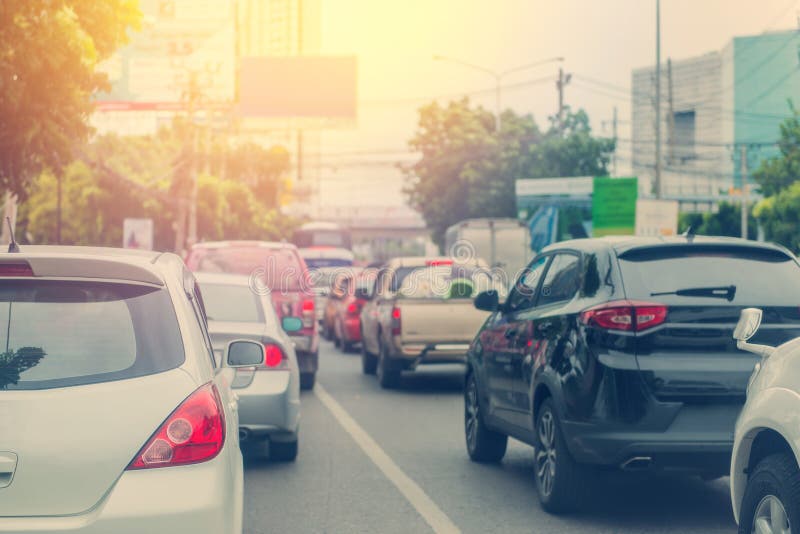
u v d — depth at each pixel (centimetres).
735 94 8669
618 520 803
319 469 1029
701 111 10381
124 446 439
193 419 452
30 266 467
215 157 7062
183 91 5488
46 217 6159
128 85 5641
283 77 5716
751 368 745
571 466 793
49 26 1483
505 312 992
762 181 5256
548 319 846
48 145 1529
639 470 761
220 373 590
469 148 7050
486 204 6950
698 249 793
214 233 6788
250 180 9731
